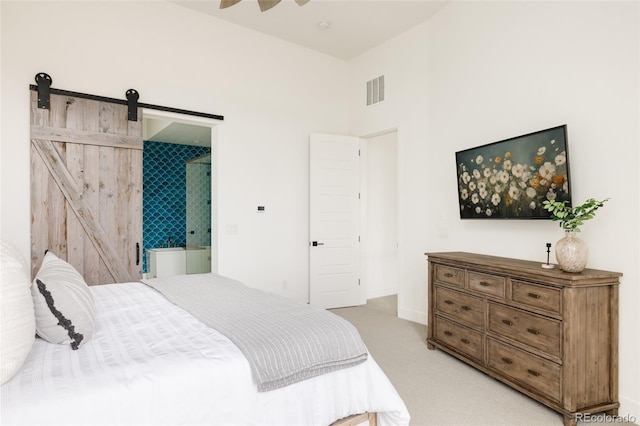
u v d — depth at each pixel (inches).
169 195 264.1
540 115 115.2
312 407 61.4
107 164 137.5
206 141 257.3
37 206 125.0
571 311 84.3
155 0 149.7
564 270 91.7
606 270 94.5
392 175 230.1
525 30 120.5
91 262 134.6
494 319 106.3
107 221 137.5
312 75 197.2
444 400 95.8
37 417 40.2
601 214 96.7
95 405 43.5
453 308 123.0
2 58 119.6
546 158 105.3
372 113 193.9
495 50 131.4
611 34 96.0
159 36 150.4
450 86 151.2
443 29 155.0
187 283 106.8
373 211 220.8
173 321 71.8
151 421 46.6
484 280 110.2
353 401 66.0
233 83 170.6
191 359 53.3
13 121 121.2
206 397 51.0
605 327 89.0
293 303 84.0
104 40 138.1
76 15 132.6
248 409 54.4
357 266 201.3
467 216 137.7
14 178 121.3
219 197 167.0
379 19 164.4
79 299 61.9
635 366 87.7
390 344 138.6
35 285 58.7
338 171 197.3
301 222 192.4
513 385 98.8
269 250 181.3
